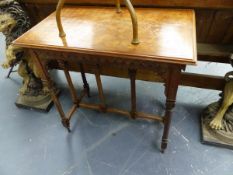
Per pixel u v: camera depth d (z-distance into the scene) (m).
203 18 1.18
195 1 1.09
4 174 1.23
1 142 1.40
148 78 1.57
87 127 1.44
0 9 1.21
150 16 1.02
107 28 0.96
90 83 1.80
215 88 1.46
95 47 0.84
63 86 1.79
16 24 1.24
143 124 1.42
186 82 1.49
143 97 1.62
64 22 1.04
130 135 1.37
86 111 1.56
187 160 1.20
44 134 1.43
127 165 1.21
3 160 1.30
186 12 1.04
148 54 0.77
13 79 1.92
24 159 1.29
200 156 1.22
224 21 1.16
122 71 1.60
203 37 1.27
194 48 0.78
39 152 1.32
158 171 1.17
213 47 1.25
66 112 1.56
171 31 0.88
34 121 1.52
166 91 0.92
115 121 1.47
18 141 1.40
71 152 1.30
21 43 0.93
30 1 1.36
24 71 1.52
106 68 1.62
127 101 1.62
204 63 1.91
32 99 1.59
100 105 1.41
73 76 1.88
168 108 0.98
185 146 1.27
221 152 1.22
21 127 1.49
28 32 0.99
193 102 1.54
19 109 1.63
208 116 1.33
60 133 1.42
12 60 1.30
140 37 0.87
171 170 1.17
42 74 1.10
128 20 1.00
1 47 2.42
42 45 0.90
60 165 1.24
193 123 1.39
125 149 1.29
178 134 1.34
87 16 1.08
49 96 1.61
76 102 1.45
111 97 1.66
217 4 1.07
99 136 1.38
